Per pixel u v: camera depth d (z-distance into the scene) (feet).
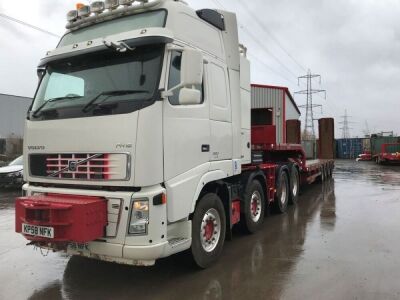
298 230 26.61
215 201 19.29
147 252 14.67
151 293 16.01
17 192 48.21
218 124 19.48
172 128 15.83
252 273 18.11
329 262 19.56
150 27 15.89
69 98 16.85
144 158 14.65
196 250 17.89
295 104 67.82
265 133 31.42
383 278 17.26
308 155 68.13
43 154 16.98
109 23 18.08
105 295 15.89
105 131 15.21
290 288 16.26
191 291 16.15
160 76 15.16
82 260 20.40
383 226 27.61
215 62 19.54
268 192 29.58
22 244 23.71
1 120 132.98
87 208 14.43
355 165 118.62
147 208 14.75
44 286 16.97
